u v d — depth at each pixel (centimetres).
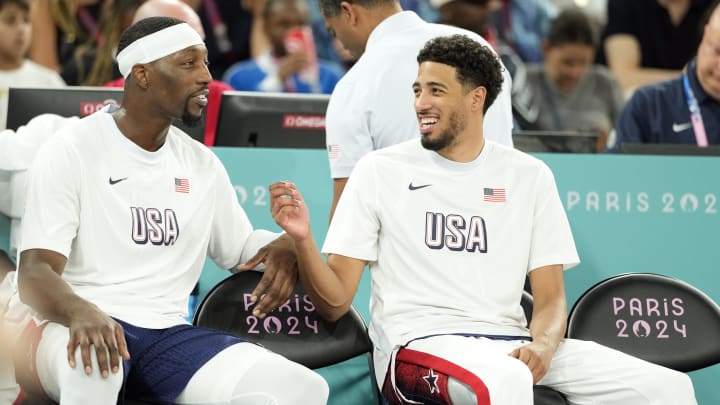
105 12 2102
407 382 1161
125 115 1183
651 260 1413
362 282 1390
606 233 1412
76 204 1142
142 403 1118
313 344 1262
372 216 1220
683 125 1853
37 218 1123
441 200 1220
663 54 2716
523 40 2655
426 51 1223
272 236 1261
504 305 1210
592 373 1166
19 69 2178
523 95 2338
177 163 1205
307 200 1405
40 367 1080
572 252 1240
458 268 1204
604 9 2775
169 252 1182
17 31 2145
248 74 2481
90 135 1165
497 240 1219
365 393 1348
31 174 1152
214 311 1243
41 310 1079
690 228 1421
